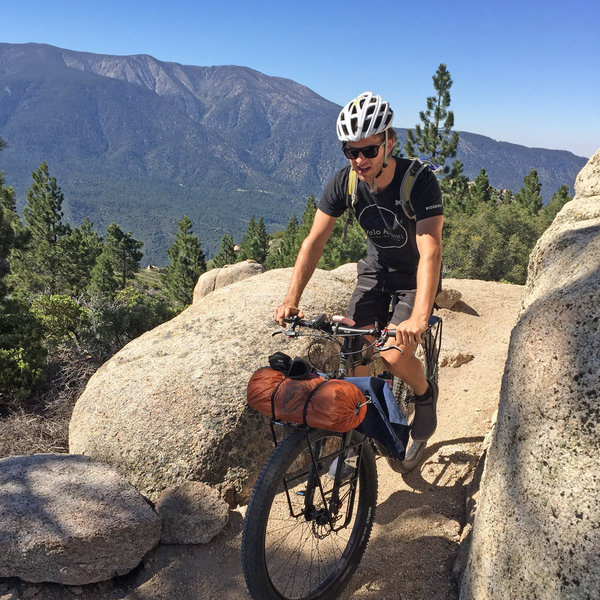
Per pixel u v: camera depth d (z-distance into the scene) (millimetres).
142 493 3861
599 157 3633
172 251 73812
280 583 2701
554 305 2461
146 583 3053
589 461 2008
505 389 2543
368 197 3139
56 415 6246
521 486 2221
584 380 2131
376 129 2791
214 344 4801
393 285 3471
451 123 42188
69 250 59875
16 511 3146
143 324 9156
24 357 7266
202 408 4148
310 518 2711
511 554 2172
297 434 2465
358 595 2832
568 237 2971
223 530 3436
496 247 30734
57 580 2963
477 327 6855
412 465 3707
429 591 2754
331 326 2787
